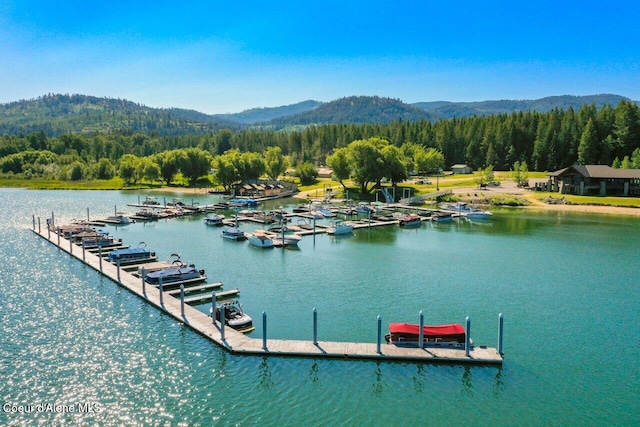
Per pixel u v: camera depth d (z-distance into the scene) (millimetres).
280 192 169125
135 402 32438
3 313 47344
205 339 41594
